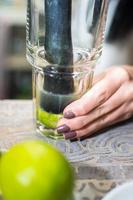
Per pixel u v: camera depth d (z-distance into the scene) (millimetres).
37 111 456
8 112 504
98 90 446
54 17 403
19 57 1260
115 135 466
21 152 314
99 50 452
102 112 455
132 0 795
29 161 304
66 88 433
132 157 427
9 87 1302
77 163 408
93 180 383
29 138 447
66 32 410
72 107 436
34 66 438
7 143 434
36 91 450
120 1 795
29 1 424
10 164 308
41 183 294
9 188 303
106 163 413
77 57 433
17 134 454
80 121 441
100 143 448
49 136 451
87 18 427
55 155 312
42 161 303
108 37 826
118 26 819
